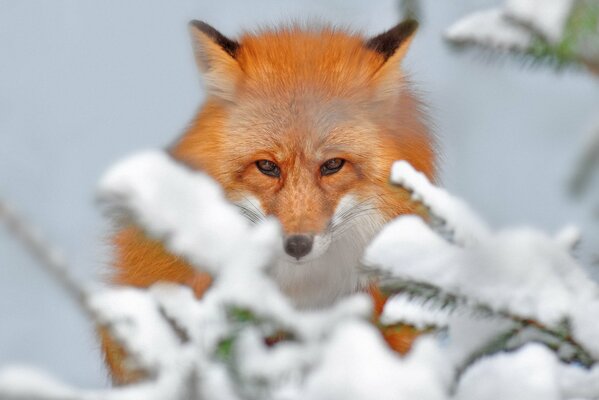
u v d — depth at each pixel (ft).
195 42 27.55
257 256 10.18
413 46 39.47
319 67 27.12
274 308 10.21
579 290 11.11
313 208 25.49
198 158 26.63
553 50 11.55
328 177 26.18
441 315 12.84
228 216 10.21
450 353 12.12
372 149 26.27
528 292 11.12
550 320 10.99
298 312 10.38
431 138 28.12
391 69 27.12
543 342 12.10
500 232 11.57
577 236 13.01
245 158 26.25
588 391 11.37
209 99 27.22
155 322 10.43
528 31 11.70
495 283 11.24
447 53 13.24
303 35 28.63
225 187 26.53
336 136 26.03
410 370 8.77
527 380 10.19
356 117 26.32
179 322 10.58
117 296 10.60
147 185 9.96
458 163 36.86
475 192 39.68
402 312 12.98
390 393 8.60
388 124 26.81
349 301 10.22
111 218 10.03
